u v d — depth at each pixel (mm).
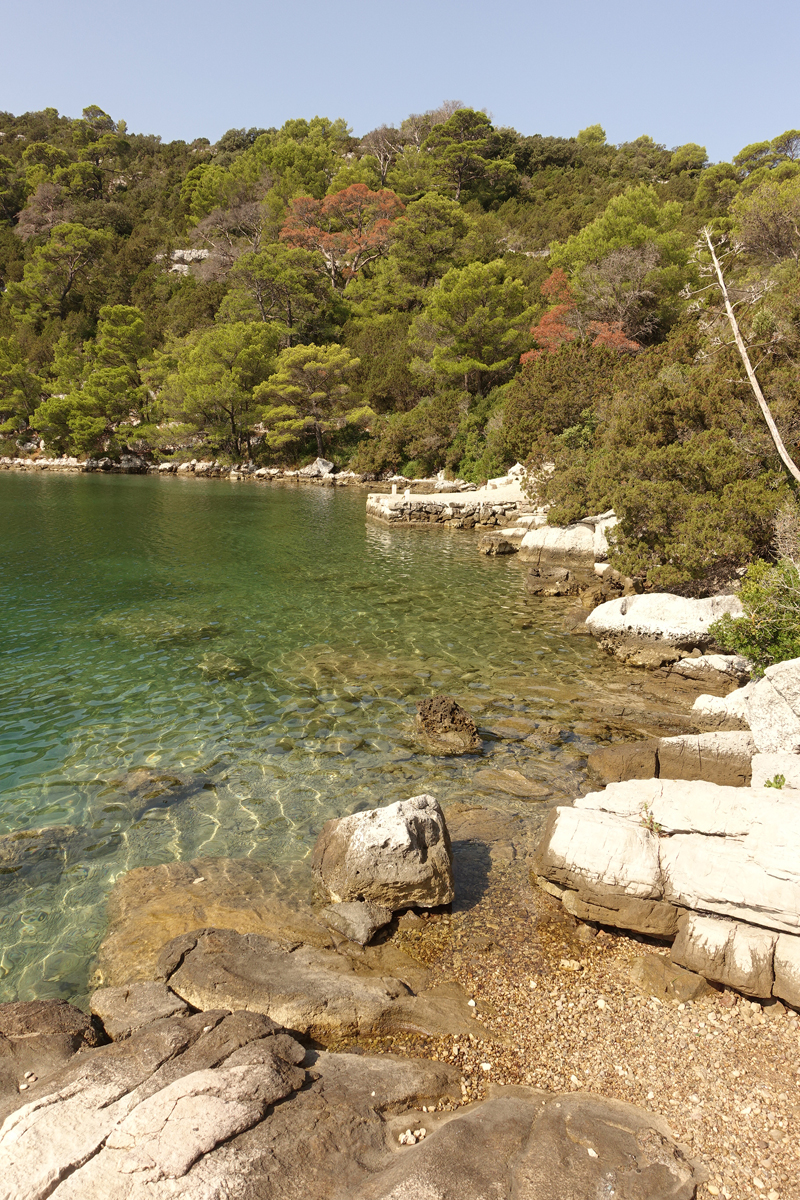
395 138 115688
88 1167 3609
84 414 72125
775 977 5766
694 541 15828
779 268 24188
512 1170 3857
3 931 6871
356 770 10406
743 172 79812
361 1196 3629
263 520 38562
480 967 6387
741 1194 4008
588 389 35156
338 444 66250
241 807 9344
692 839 6594
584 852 6855
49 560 26141
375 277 80562
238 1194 3553
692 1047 5395
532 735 11648
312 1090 4453
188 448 73125
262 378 67562
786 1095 4879
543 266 66688
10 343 81375
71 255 94500
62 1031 5129
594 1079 5062
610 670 14953
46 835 8617
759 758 8844
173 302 89688
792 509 14078
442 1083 4855
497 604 20562
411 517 39094
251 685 13789
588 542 25328
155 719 12180
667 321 47344
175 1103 4043
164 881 7562
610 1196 3744
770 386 16766
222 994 5574
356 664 15055
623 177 103312
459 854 8211
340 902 7098
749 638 12461
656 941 6672
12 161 133750
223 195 97438
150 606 19719
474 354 58000
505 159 106375
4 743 11195
